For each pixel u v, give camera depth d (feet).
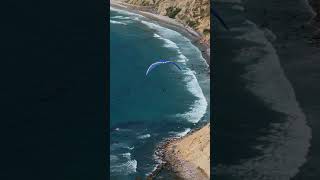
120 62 263.08
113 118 175.73
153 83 227.20
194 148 137.08
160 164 131.23
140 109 190.08
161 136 156.56
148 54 282.15
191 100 204.54
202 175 122.72
